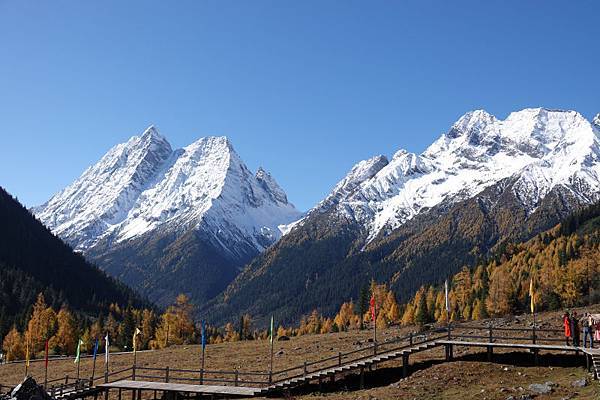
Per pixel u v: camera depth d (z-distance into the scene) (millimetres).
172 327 137375
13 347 130000
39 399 41938
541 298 125688
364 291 176250
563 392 38531
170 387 51344
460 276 183875
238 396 49938
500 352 51188
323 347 78625
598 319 49781
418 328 93750
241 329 174250
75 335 138375
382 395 43719
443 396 41500
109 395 58188
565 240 185625
